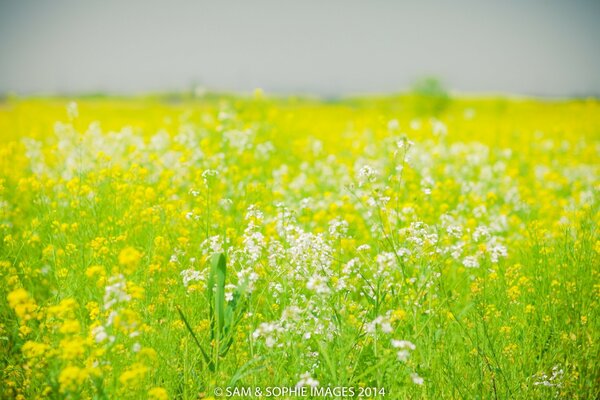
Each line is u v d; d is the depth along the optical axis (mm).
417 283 4371
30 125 17797
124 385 3297
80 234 5398
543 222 6328
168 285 4695
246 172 8156
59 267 4844
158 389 3102
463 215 7383
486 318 4430
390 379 3662
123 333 3629
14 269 4707
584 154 14906
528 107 35938
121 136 10094
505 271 5273
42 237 5684
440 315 4301
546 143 15562
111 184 6566
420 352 3834
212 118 13680
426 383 3711
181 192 7699
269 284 4379
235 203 6801
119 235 5387
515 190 8961
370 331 3594
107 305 3365
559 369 4180
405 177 7219
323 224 6664
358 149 13328
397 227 4965
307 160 11867
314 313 4047
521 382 3939
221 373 3719
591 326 4484
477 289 4578
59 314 3512
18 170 8797
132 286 4035
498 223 6914
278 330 3662
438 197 7531
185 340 4117
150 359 3596
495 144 15477
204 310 4504
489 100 41219
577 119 25750
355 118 25406
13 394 3783
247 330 4258
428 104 25875
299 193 8484
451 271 5516
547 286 4984
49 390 3396
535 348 4441
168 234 5523
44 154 10453
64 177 7945
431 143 12648
